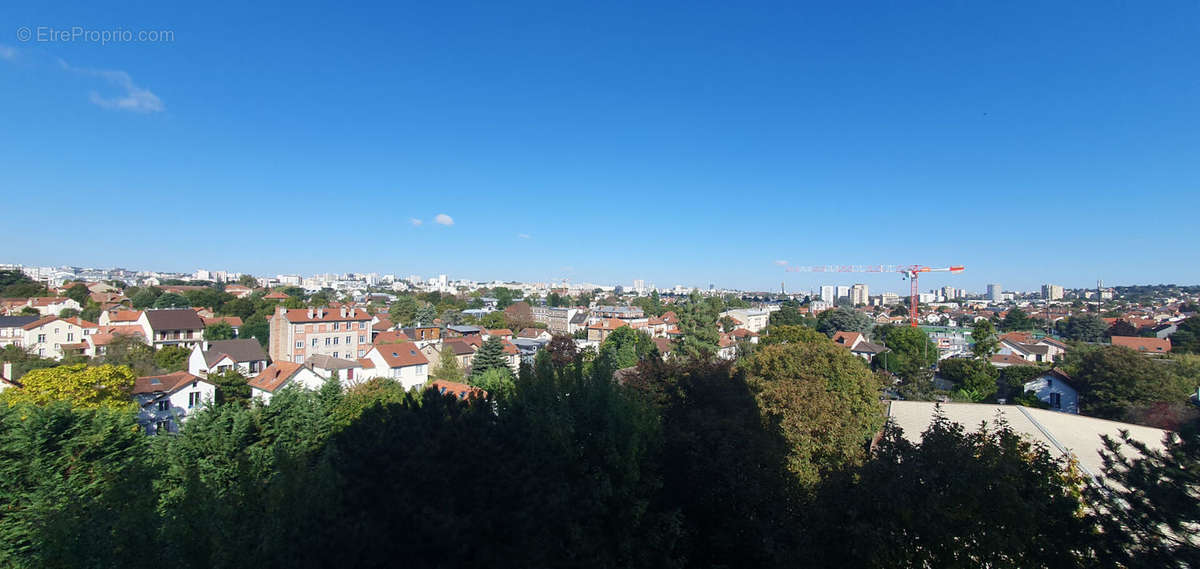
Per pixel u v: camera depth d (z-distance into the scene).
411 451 11.56
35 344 71.75
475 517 11.52
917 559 11.04
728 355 74.31
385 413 13.38
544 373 18.12
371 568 10.63
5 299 108.69
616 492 15.87
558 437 14.89
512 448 13.34
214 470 26.88
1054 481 12.13
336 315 69.06
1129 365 40.38
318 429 31.12
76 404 34.59
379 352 59.62
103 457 24.97
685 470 18.52
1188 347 72.94
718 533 17.16
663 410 22.36
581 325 141.88
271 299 119.12
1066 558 10.73
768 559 15.52
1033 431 25.06
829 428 24.92
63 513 14.57
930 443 12.43
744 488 16.86
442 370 59.88
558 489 13.23
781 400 25.98
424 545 10.87
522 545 11.80
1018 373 55.19
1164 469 11.61
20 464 22.91
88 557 13.57
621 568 15.59
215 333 85.75
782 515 14.83
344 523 10.78
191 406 41.56
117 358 57.44
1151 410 36.88
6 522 20.98
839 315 109.75
